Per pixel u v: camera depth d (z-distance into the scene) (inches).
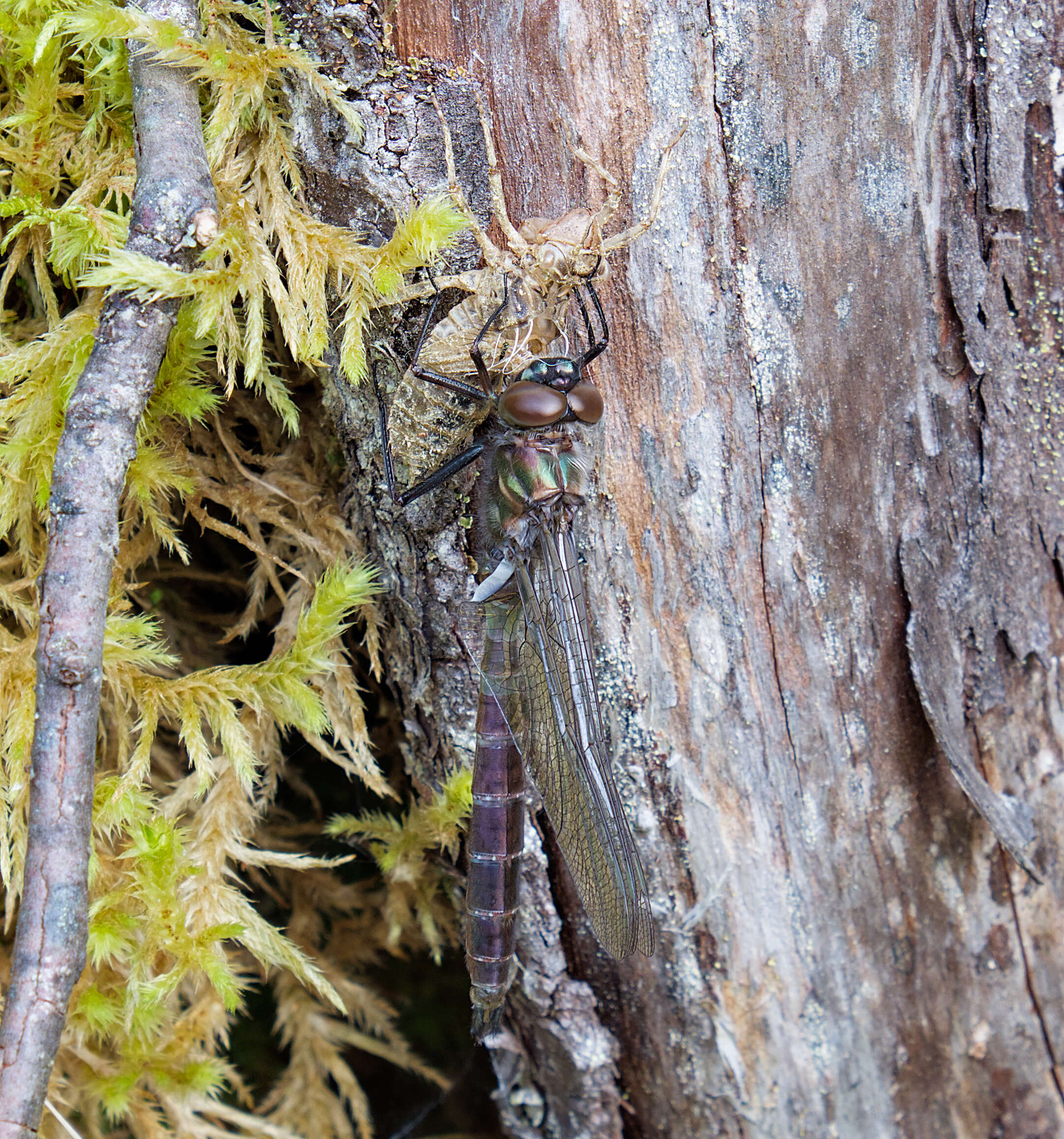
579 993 13.5
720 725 13.3
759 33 12.8
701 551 13.2
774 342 13.0
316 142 12.8
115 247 12.5
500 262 12.8
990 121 13.0
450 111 12.8
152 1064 13.2
